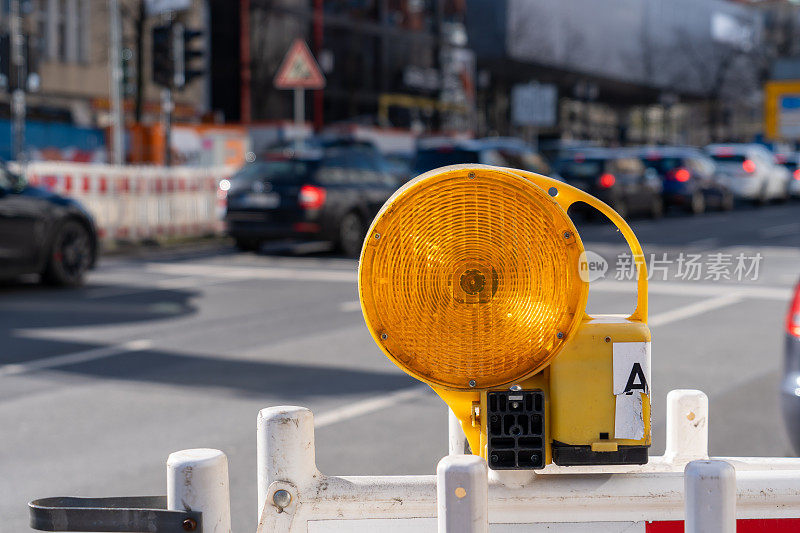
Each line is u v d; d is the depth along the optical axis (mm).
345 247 29391
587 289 3102
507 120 111062
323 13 80375
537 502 3148
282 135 62312
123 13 56594
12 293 21281
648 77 139250
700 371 13211
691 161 53062
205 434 10242
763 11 149000
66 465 9211
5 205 20562
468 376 3146
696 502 2721
